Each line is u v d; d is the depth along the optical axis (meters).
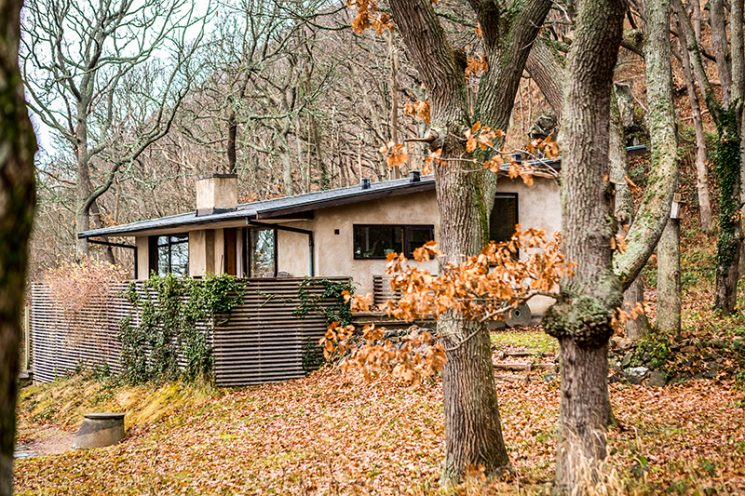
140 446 15.52
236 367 18.84
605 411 6.87
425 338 7.44
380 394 15.66
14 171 1.88
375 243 21.70
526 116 41.38
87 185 36.19
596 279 6.79
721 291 18.66
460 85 8.78
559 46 14.32
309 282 19.23
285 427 14.74
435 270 22.17
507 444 10.88
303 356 19.06
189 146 50.34
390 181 24.47
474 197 8.78
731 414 11.47
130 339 21.75
